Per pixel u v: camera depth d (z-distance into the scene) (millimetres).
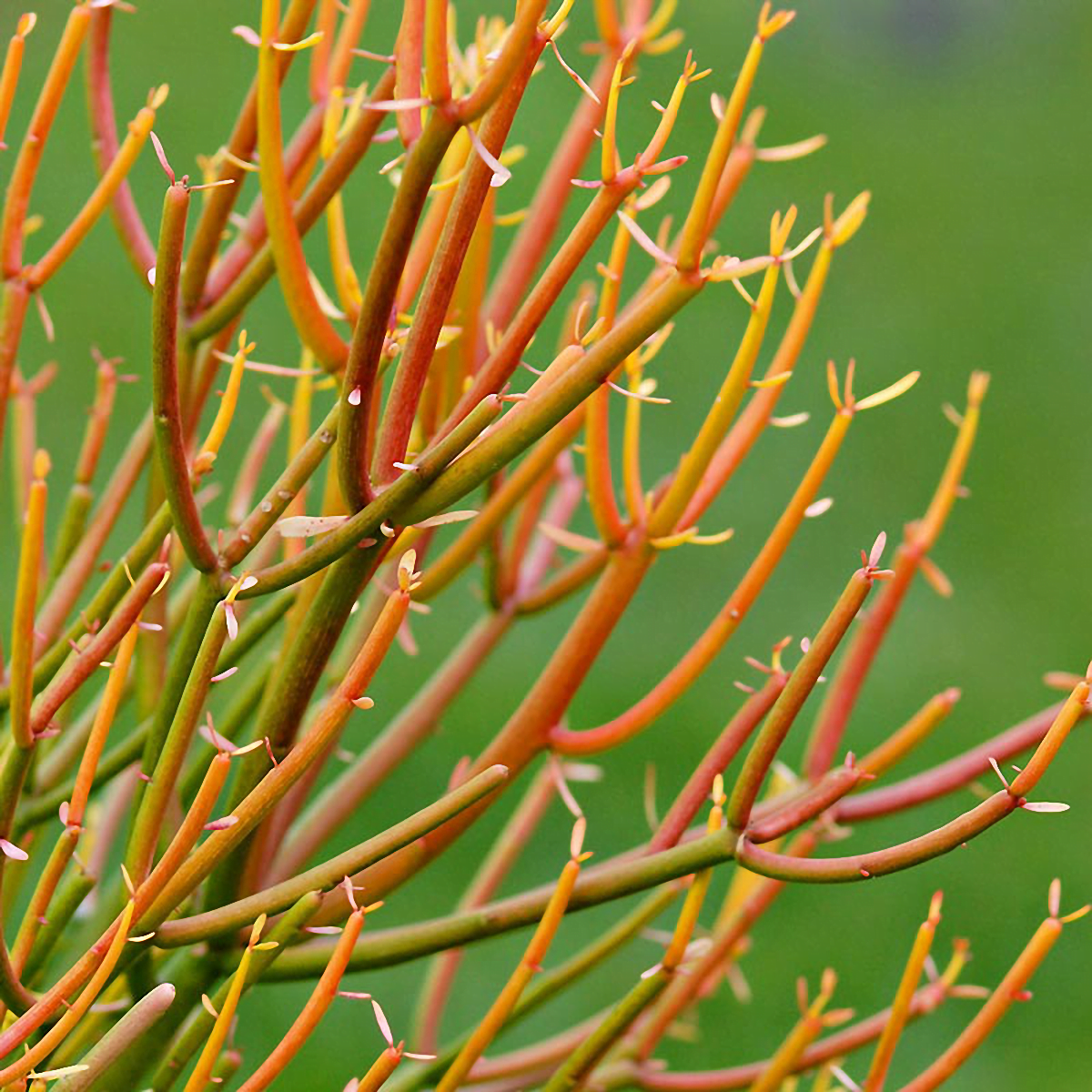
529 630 3547
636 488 1346
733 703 3406
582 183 1263
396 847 1271
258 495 2506
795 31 5887
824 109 5477
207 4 5148
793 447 4125
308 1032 1246
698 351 4199
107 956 1240
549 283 1271
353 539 1258
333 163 1326
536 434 1248
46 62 4391
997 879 3158
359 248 4051
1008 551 3943
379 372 1324
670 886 1362
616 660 3508
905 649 3676
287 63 1353
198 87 4766
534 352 3742
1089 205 5223
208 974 1325
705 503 1368
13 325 1334
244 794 1304
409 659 3367
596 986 2930
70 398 3689
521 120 4738
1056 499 4059
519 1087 1406
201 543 1263
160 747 1286
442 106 1226
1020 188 5262
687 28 5691
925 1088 1306
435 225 1341
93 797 1491
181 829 1255
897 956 2969
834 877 1276
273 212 1298
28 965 1308
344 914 1337
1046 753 1256
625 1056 1397
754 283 4484
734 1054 2758
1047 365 4473
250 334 3814
